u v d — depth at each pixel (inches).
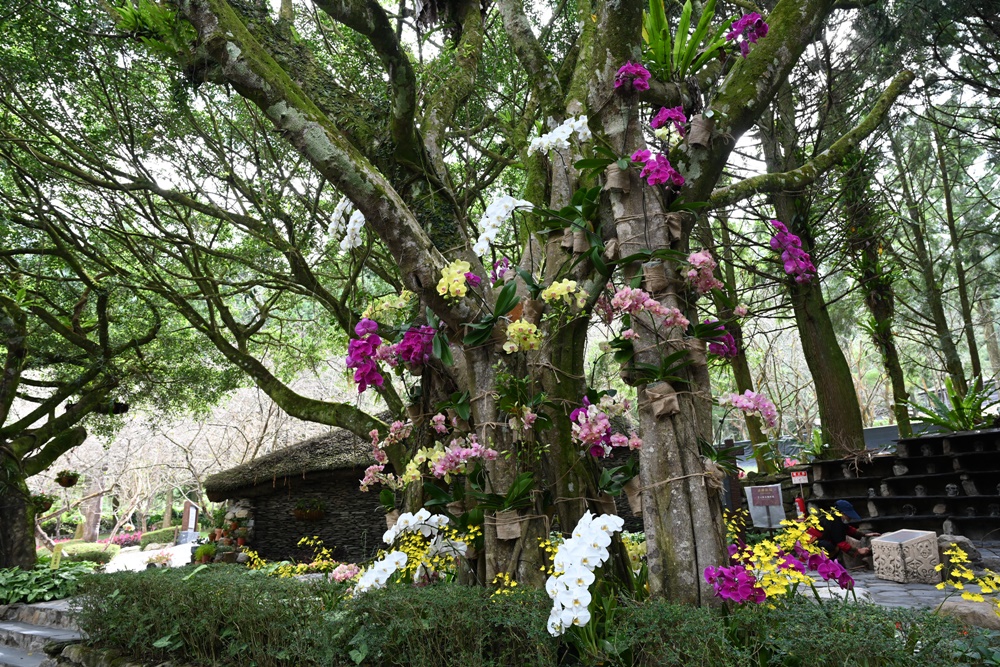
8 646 321.4
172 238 358.0
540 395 137.8
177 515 1453.0
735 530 189.0
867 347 830.5
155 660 208.4
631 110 143.7
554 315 138.8
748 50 146.3
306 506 530.6
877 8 380.5
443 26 227.6
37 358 464.4
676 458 125.8
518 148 237.9
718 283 131.5
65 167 315.6
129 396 526.3
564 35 306.5
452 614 129.6
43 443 484.4
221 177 331.6
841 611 104.8
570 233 145.1
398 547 167.9
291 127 134.0
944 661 90.3
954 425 398.0
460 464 135.0
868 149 412.2
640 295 124.6
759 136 441.1
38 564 452.8
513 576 136.6
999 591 99.7
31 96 323.0
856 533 345.4
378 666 140.8
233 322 374.6
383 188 134.9
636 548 176.2
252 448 840.9
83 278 396.2
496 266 164.2
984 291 697.6
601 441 135.5
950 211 564.4
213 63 154.8
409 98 155.3
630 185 136.7
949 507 357.7
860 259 469.1
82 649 241.3
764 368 674.2
